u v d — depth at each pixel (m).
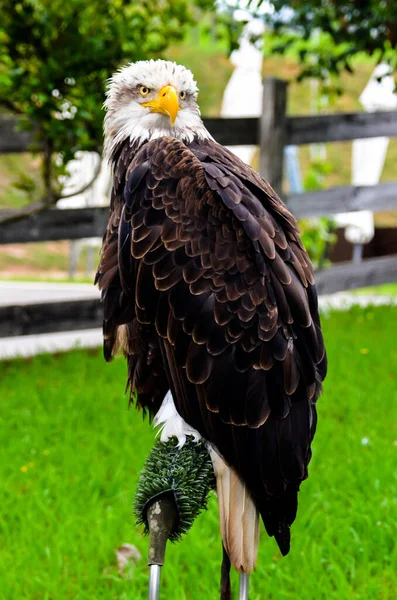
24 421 6.88
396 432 6.29
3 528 5.09
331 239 15.16
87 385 7.80
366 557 4.57
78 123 8.57
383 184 10.93
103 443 6.29
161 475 3.25
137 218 3.53
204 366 3.36
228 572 3.40
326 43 11.18
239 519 3.25
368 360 8.12
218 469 3.34
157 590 3.12
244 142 10.02
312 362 3.41
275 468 3.30
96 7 8.77
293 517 3.39
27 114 8.39
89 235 9.34
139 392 3.72
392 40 9.19
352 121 10.58
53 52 8.35
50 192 8.90
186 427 3.44
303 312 3.38
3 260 25.72
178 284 3.42
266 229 3.48
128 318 3.64
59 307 9.31
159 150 3.63
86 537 4.96
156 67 4.00
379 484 5.29
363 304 12.79
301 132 10.23
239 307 3.36
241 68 18.27
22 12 8.48
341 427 6.42
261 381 3.32
